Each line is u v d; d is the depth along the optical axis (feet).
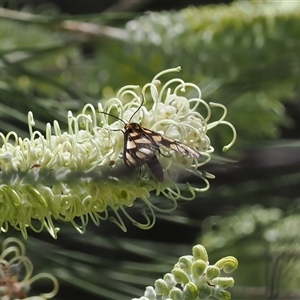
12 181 1.46
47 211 1.47
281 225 2.02
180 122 1.48
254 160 2.31
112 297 1.82
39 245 1.82
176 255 2.19
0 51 1.98
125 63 2.26
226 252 2.22
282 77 2.26
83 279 1.83
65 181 1.47
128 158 1.44
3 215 1.47
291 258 1.97
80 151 1.47
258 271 2.22
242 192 2.04
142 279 1.88
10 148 1.47
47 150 1.47
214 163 1.86
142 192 1.47
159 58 2.23
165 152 1.46
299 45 2.18
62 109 1.89
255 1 2.27
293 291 1.98
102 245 2.02
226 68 2.19
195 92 2.15
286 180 2.09
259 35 2.18
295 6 2.21
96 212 1.50
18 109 1.98
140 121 1.48
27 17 2.01
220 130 2.29
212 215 2.27
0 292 1.64
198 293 1.41
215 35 2.18
